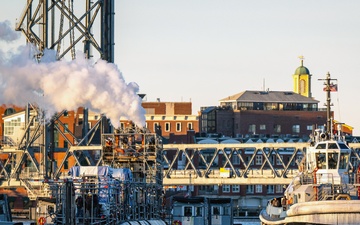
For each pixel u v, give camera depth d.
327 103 178.50
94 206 150.38
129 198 165.00
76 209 148.62
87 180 153.00
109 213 150.88
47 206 158.75
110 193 154.12
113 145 194.38
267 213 168.75
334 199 149.75
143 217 174.88
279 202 164.50
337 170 161.50
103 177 158.50
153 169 194.50
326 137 164.50
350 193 152.25
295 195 155.62
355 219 144.25
